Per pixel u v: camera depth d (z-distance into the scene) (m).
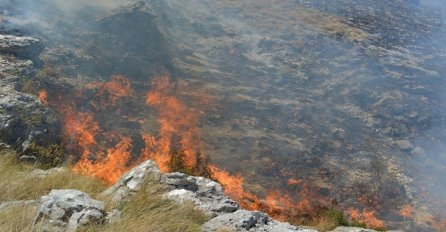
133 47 38.94
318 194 28.47
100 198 6.09
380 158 35.19
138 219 4.73
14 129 11.24
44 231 4.36
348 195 29.14
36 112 12.66
